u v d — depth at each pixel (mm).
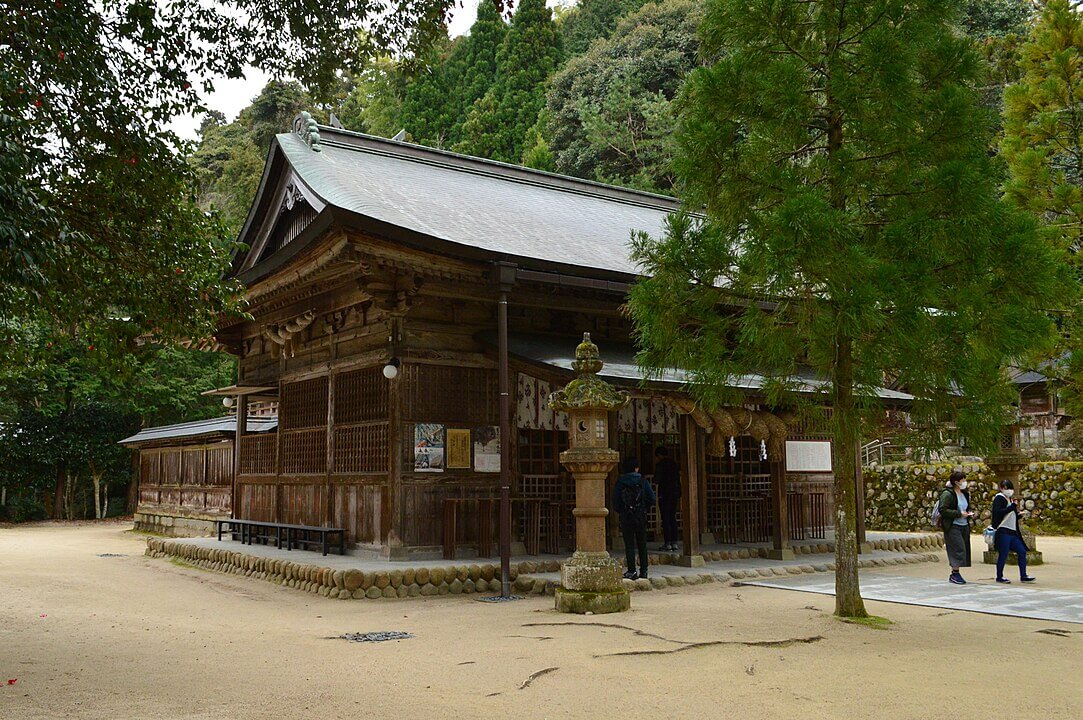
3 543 20531
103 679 5930
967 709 5070
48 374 27594
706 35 8734
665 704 5188
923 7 7953
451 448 12617
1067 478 21266
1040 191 13938
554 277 12070
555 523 13328
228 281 8656
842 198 8266
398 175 16266
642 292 8383
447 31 9328
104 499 33219
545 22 51406
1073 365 12266
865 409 7902
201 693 5477
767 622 8320
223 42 8211
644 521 11406
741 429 13094
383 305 12289
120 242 7586
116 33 7527
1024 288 7406
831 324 7254
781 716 4922
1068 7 14281
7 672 6176
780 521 14094
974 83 8219
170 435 24281
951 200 7441
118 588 11859
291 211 15266
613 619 8562
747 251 7930
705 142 8023
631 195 21797
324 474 14047
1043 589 11141
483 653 6883
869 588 11227
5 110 5754
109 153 7426
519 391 13352
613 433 11719
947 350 7527
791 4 8094
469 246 11297
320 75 9203
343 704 5176
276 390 16594
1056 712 5008
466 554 12516
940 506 12031
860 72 7738
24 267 5582
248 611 9672
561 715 4938
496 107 47969
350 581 10562
